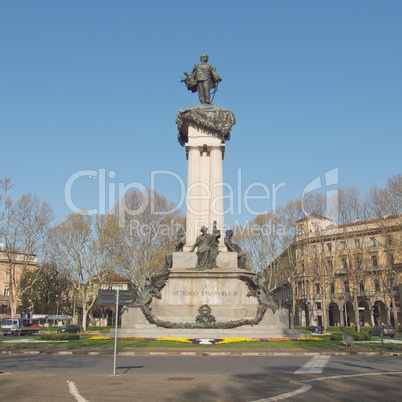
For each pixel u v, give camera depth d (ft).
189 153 115.55
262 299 98.37
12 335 172.96
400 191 164.66
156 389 40.55
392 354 80.48
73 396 37.01
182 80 125.90
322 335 138.62
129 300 55.57
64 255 198.08
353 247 204.64
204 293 99.45
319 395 37.35
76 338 107.24
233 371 54.65
